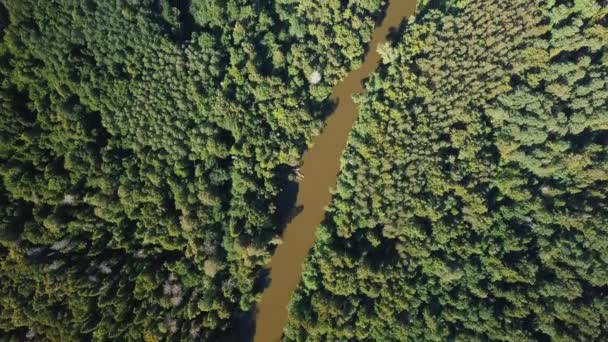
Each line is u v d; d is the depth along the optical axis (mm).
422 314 82000
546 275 80250
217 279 86438
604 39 84250
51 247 82688
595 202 81250
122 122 86375
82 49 85625
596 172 81125
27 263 80562
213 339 84688
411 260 83875
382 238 86938
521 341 76688
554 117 83625
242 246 84875
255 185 88188
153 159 86688
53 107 84375
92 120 87250
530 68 86875
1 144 82188
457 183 84688
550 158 83500
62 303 81500
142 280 83000
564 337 75750
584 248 79375
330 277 84375
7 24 83250
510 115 85938
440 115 87438
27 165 83875
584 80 84812
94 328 81312
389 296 82250
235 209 87812
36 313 80125
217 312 84688
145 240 84875
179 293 84438
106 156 85625
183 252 86938
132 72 86812
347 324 82438
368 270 82812
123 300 82375
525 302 78375
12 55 83812
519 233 82750
